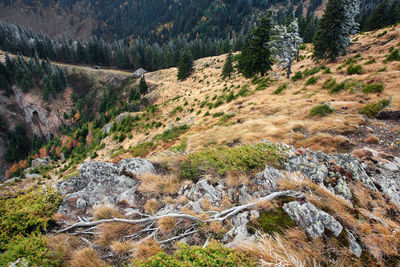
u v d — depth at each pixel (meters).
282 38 23.94
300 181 3.43
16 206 3.54
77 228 3.44
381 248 2.32
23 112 92.12
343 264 2.21
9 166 80.25
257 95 20.06
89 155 32.38
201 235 2.97
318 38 23.97
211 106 24.77
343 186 3.34
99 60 112.81
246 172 4.11
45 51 110.44
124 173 4.89
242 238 2.67
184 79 64.94
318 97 13.24
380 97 10.23
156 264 2.14
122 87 92.81
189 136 13.54
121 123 36.06
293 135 8.20
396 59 14.88
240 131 10.52
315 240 2.47
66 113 90.00
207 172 4.51
